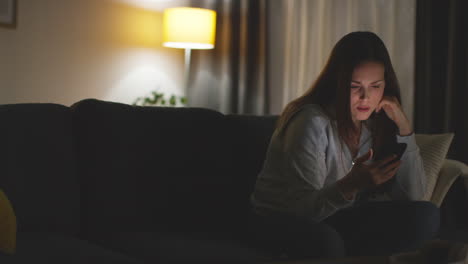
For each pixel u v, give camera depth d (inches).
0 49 136.4
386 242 57.4
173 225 68.6
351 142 62.7
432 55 130.3
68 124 67.8
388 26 145.2
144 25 170.2
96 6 157.2
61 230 63.2
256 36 169.8
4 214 51.5
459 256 42.6
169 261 52.7
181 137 72.7
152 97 173.0
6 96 138.4
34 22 143.0
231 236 63.8
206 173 72.9
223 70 173.6
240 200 74.7
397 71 141.8
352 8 152.8
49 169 63.3
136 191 67.7
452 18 126.0
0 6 134.9
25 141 62.4
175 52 178.7
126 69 166.2
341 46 61.1
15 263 47.5
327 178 60.8
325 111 60.3
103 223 65.1
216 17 173.3
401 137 66.7
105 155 66.8
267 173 62.1
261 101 170.4
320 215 53.3
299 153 56.6
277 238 54.2
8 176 59.9
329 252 49.5
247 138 77.7
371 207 58.6
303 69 164.6
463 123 125.7
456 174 83.3
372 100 60.5
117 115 69.2
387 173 51.6
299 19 165.2
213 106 175.5
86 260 50.9
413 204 58.3
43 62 145.8
